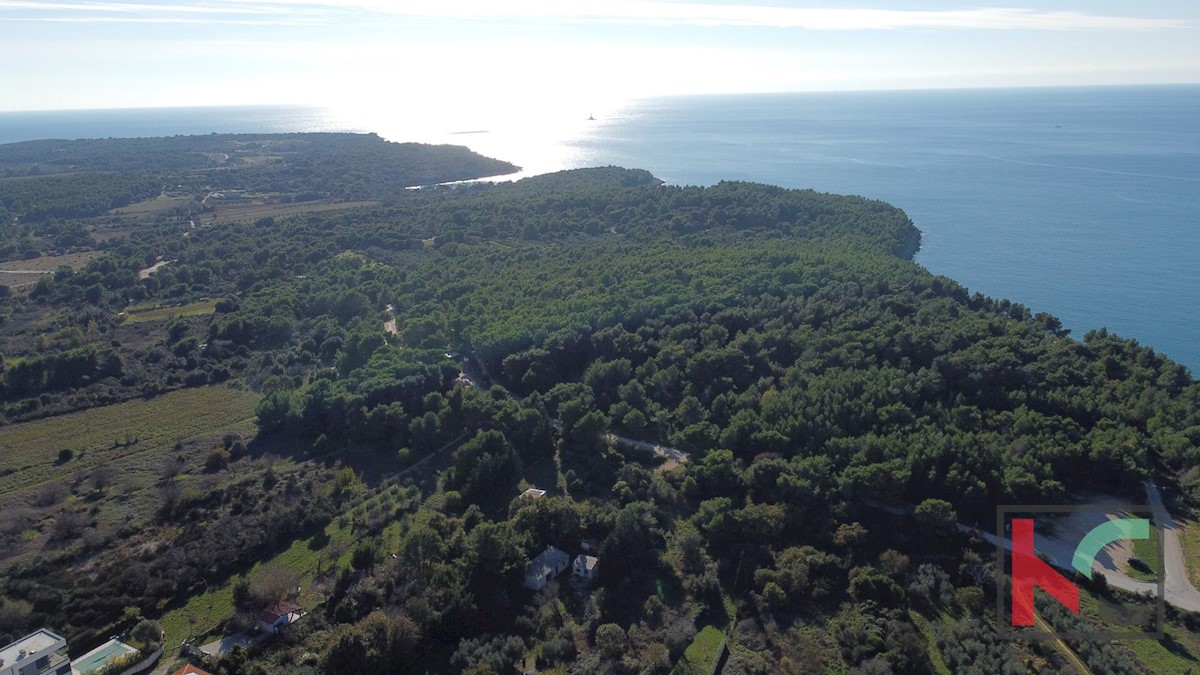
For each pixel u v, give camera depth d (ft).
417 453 426.10
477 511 360.89
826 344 486.38
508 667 274.16
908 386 426.51
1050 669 265.13
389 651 274.98
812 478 366.02
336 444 441.27
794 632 293.43
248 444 440.45
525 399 458.91
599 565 327.26
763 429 404.57
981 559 324.60
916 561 330.54
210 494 378.12
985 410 421.18
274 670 269.23
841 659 280.10
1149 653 276.21
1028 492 353.10
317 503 373.40
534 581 319.06
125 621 289.94
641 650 282.56
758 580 314.76
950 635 283.79
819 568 323.16
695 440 407.03
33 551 333.21
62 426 461.37
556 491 391.86
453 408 453.17
